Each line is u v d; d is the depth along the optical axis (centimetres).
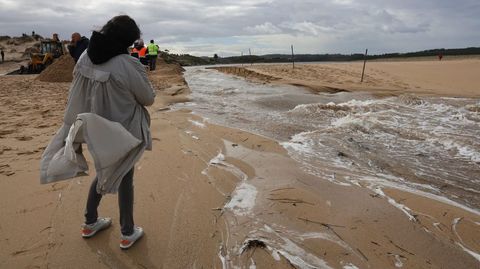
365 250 292
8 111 780
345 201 377
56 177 243
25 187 388
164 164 470
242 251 289
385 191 407
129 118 259
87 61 253
